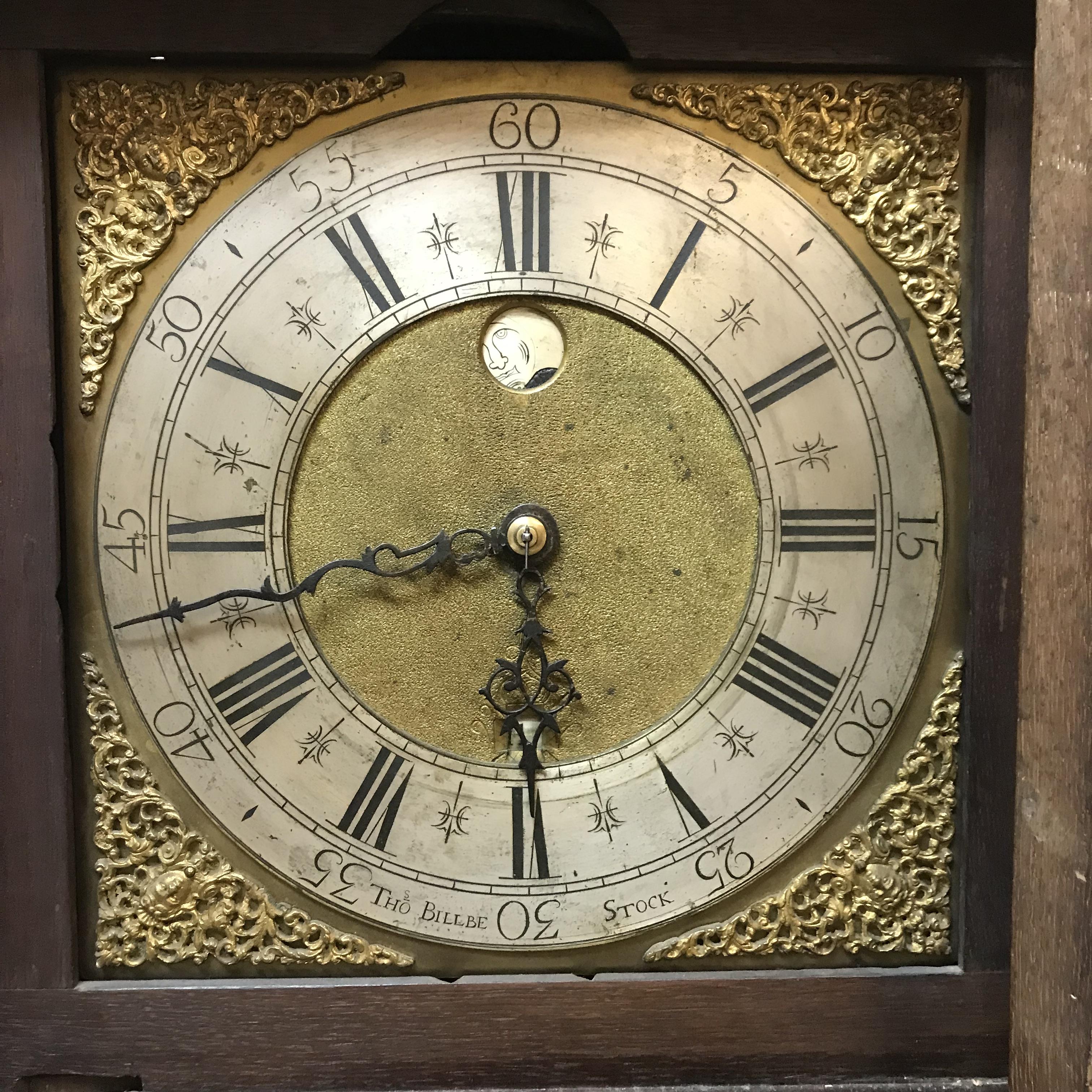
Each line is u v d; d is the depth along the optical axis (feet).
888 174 1.28
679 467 1.28
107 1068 1.24
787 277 1.28
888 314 1.28
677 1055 1.26
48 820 1.25
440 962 1.28
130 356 1.26
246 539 1.26
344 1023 1.25
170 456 1.26
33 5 1.23
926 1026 1.26
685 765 1.28
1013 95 1.26
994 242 1.27
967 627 1.28
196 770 1.27
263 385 1.26
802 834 1.28
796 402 1.28
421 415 1.27
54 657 1.25
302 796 1.27
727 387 1.27
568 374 1.28
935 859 1.29
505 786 1.27
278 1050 1.25
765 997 1.26
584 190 1.27
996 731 1.27
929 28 1.26
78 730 1.27
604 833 1.27
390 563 1.27
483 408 1.27
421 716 1.27
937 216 1.28
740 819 1.28
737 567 1.28
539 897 1.27
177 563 1.26
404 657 1.27
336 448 1.27
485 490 1.27
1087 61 1.03
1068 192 1.04
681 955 1.28
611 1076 1.26
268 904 1.27
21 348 1.25
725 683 1.28
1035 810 1.08
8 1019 1.24
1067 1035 1.04
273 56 1.25
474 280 1.26
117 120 1.26
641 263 1.27
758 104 1.27
